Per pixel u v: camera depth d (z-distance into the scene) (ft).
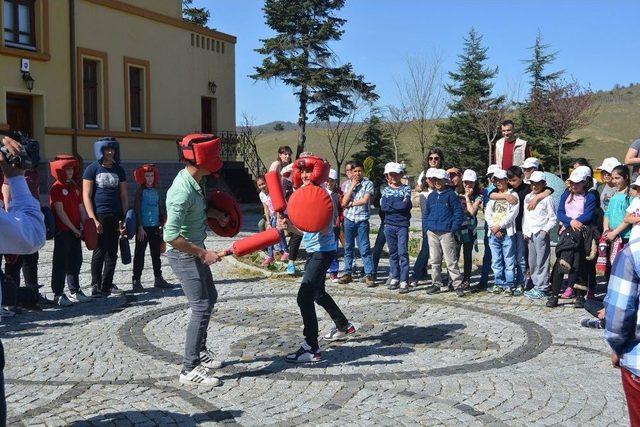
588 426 16.07
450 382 19.15
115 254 31.32
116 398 17.87
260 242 18.49
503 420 16.40
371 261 33.76
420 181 35.12
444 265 39.70
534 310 28.32
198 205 18.34
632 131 216.33
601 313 13.07
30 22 63.52
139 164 75.15
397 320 26.61
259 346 22.89
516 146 34.45
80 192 32.09
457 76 139.23
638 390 10.78
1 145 12.06
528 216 30.53
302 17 121.39
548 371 20.13
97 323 26.16
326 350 22.41
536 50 138.21
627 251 10.71
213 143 17.97
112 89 72.95
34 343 23.27
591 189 28.68
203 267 18.78
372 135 125.80
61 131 65.98
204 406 17.30
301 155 20.76
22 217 11.81
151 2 79.00
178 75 83.71
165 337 24.12
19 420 16.31
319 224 19.72
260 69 119.44
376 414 16.79
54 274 29.04
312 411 16.99
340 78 120.78
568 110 124.36
